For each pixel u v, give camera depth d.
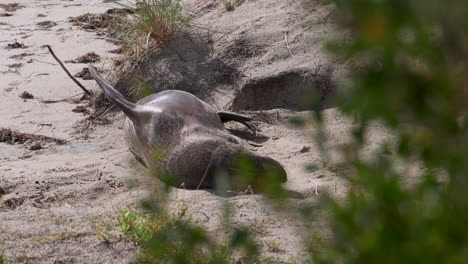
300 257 14.80
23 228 17.33
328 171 20.75
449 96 5.38
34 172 23.50
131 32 32.59
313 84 27.69
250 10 33.84
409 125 5.76
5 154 25.66
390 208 6.04
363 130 6.39
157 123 22.92
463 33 5.05
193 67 30.31
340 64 27.75
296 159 23.19
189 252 10.12
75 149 26.19
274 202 9.27
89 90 31.80
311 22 30.36
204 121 23.08
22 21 45.53
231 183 20.42
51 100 31.31
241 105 28.59
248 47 30.42
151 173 22.34
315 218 9.66
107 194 21.23
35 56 37.66
